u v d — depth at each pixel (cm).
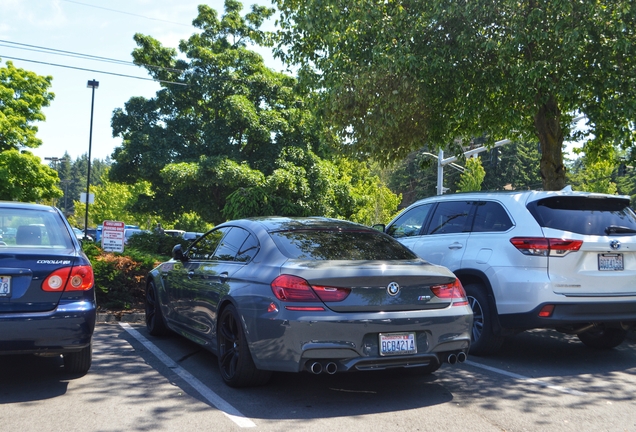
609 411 482
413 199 7075
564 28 961
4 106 3497
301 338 458
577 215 637
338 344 458
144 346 714
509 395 525
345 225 605
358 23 1134
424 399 507
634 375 609
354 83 1112
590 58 991
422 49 1082
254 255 544
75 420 437
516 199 674
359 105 1152
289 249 525
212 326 568
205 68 2783
